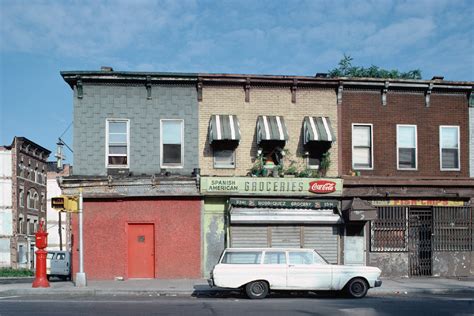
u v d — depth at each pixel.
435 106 23.53
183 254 21.45
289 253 16.39
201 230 21.52
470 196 22.75
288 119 22.53
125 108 22.11
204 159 22.06
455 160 23.47
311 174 21.91
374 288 18.48
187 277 21.36
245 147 22.19
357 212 21.06
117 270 21.38
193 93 22.31
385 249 22.09
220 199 21.70
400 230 22.30
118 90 22.16
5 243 50.72
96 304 14.64
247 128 22.30
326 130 21.86
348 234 22.00
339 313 12.80
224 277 16.02
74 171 21.77
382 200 22.28
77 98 22.00
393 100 23.23
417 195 22.36
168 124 22.20
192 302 15.13
